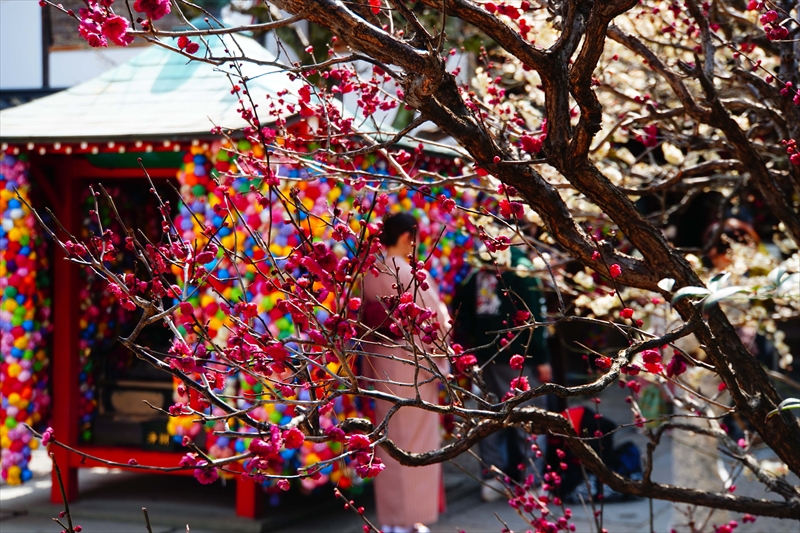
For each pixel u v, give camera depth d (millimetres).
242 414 1608
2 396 5414
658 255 2068
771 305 5438
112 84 5754
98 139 4902
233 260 1848
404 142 5043
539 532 2699
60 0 10195
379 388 4648
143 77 5715
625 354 1792
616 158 5043
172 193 6270
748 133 3316
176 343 1706
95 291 5938
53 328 5754
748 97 3814
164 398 5629
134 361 5941
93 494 5992
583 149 1956
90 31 1545
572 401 6527
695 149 3562
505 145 2395
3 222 5312
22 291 5371
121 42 1576
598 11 1722
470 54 6184
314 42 7777
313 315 1755
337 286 1729
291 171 4496
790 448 2121
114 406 5770
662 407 6766
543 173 3771
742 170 3135
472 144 1958
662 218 4312
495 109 3037
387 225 4570
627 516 5352
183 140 4695
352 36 1712
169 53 5879
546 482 2996
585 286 4680
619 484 2391
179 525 5371
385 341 4598
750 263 4883
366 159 4535
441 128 1932
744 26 4055
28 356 5426
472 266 6098
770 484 2566
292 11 1693
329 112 2721
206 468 1394
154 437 5633
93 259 1737
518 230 2041
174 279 5641
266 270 4410
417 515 4789
